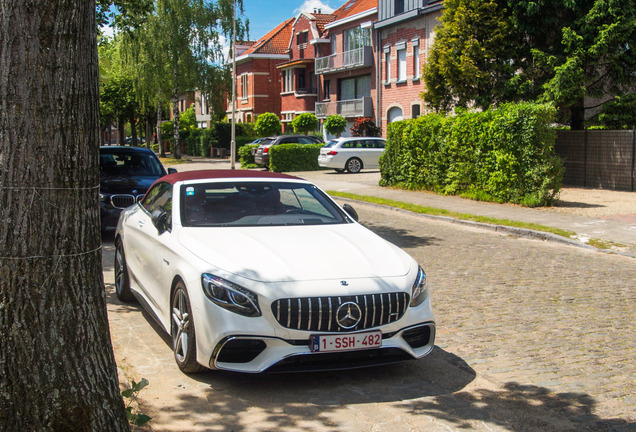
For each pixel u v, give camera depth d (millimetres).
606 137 18719
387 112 35719
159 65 38688
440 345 5402
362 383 4512
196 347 4281
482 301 6953
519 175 15531
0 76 2459
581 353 5203
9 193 2480
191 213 5340
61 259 2553
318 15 47156
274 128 43188
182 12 38094
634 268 8961
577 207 14898
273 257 4500
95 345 2666
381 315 4266
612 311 6578
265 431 3664
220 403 4062
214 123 46625
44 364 2510
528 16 18781
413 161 19500
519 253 10062
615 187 18594
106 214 10055
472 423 3846
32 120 2480
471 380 4582
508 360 5023
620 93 19047
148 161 11367
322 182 22859
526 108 15070
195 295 4289
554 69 17922
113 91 46781
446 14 20047
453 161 17750
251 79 53344
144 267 5605
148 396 4129
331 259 4566
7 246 2484
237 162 39000
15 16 2443
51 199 2527
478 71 19047
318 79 44562
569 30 17938
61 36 2512
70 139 2561
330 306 4141
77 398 2570
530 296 7207
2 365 2479
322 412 3971
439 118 18359
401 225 13203
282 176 6262
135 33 37938
